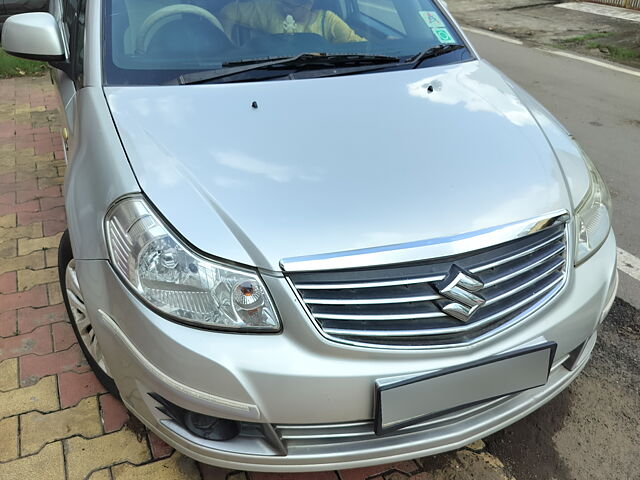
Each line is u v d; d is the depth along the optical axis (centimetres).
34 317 248
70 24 273
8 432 193
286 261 137
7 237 309
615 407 213
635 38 852
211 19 225
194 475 180
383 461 150
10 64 633
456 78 225
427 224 148
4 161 407
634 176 407
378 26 248
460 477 185
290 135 175
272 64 213
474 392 150
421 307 144
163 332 138
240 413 139
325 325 138
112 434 193
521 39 854
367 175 161
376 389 138
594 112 543
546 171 176
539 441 199
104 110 183
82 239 158
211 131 173
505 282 155
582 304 165
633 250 313
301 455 146
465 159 173
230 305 138
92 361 204
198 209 146
